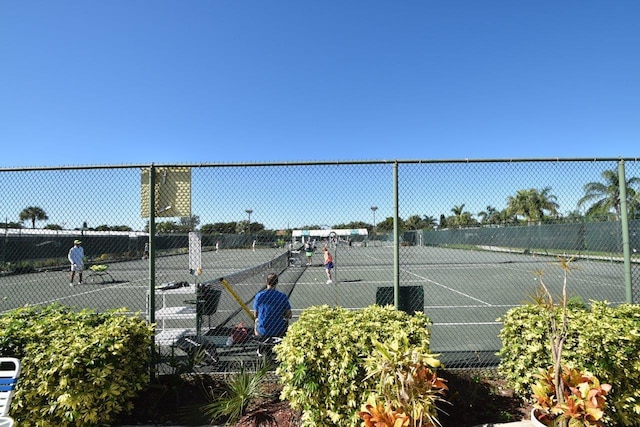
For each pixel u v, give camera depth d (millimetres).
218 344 5277
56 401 3184
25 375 3268
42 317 4043
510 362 4020
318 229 5141
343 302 11398
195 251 5070
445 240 9320
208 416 3781
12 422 2734
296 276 17812
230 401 3680
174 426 3652
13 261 16016
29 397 3223
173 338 5184
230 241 6656
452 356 5445
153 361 4238
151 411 3844
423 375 2877
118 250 20203
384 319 3762
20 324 3658
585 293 11766
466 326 7793
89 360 3271
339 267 22297
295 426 3543
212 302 5715
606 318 3715
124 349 3518
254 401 4000
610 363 3391
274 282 5426
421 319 3805
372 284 15703
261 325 5234
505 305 10383
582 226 7301
